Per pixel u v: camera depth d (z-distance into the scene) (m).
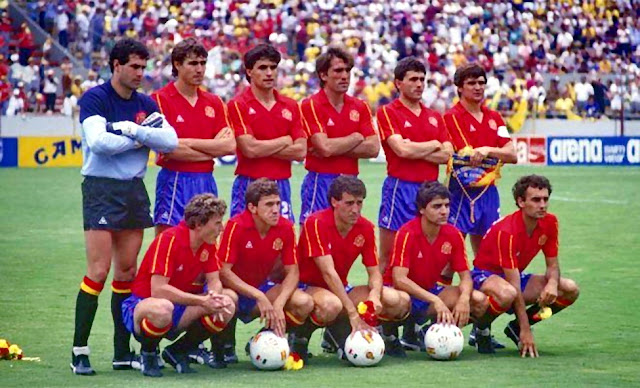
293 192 35.41
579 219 28.11
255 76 13.91
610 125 53.22
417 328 13.30
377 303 12.09
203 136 13.59
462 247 12.73
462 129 15.31
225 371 11.82
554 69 58.00
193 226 11.48
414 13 57.44
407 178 14.85
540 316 12.93
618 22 61.56
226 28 53.94
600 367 11.80
